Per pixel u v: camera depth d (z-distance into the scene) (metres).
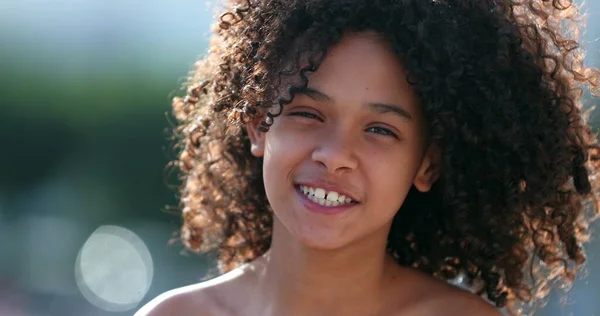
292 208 1.89
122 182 6.65
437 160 2.01
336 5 1.87
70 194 6.57
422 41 1.87
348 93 1.83
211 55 2.34
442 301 2.00
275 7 1.98
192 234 2.48
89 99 7.26
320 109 1.86
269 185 1.93
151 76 7.46
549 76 2.04
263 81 1.92
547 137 2.03
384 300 2.01
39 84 7.46
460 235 2.12
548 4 2.10
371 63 1.84
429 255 2.21
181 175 3.23
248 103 1.95
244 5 2.09
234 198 2.39
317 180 1.85
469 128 1.97
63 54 7.84
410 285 2.04
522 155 2.02
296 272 1.98
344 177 1.85
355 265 1.96
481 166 2.01
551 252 2.13
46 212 6.26
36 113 7.23
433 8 1.92
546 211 2.09
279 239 2.01
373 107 1.84
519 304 2.25
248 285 2.08
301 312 1.98
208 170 2.40
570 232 2.10
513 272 2.13
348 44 1.85
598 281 3.52
